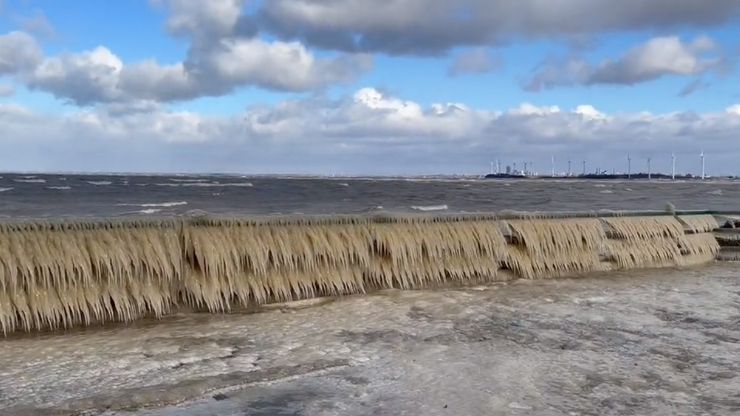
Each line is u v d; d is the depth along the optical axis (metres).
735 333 7.26
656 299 9.27
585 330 7.29
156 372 5.57
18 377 5.39
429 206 28.80
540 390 5.19
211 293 8.27
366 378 5.45
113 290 7.70
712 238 14.22
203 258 8.36
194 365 5.80
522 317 7.94
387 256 9.95
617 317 8.01
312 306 8.56
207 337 6.89
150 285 7.99
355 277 9.54
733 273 12.03
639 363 6.00
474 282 10.51
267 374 5.53
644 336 7.05
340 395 5.03
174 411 4.66
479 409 4.75
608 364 5.95
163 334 7.03
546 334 7.08
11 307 7.02
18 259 7.19
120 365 5.79
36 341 6.68
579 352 6.36
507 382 5.38
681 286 10.48
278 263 8.94
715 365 5.98
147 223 8.45
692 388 5.32
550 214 12.23
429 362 5.95
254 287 8.59
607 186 97.44
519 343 6.68
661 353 6.36
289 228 9.38
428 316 7.97
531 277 11.07
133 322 7.62
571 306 8.69
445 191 58.44
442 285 10.20
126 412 4.63
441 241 10.45
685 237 13.62
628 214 13.48
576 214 12.69
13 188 44.22
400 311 8.25
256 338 6.86
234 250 8.61
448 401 4.91
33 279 7.21
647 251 12.74
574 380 5.46
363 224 10.13
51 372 5.55
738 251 14.02
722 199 42.16
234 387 5.19
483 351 6.35
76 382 5.27
